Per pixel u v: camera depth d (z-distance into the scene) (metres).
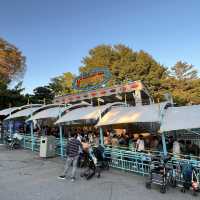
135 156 11.57
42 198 8.05
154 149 12.30
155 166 9.32
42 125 22.31
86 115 14.10
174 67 43.28
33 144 17.86
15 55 38.38
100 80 24.20
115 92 23.02
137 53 36.50
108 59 35.34
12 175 10.98
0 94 32.19
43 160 14.35
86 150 11.98
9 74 38.03
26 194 8.44
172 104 11.80
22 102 33.84
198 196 8.45
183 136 13.39
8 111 21.94
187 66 42.91
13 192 8.64
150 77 33.91
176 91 35.22
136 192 8.80
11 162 13.70
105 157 12.25
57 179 10.37
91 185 9.59
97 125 13.12
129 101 25.59
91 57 37.16
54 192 8.70
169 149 11.71
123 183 9.87
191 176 8.71
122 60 34.59
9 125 23.14
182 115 10.39
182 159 9.78
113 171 11.83
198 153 11.10
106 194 8.55
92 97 24.91
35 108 19.73
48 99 36.03
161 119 10.60
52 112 16.88
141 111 11.98
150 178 9.18
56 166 12.80
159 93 33.00
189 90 37.00
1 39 37.72
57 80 38.22
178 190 9.08
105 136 16.23
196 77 42.22
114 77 33.31
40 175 11.02
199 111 10.21
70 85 36.22
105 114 13.68
